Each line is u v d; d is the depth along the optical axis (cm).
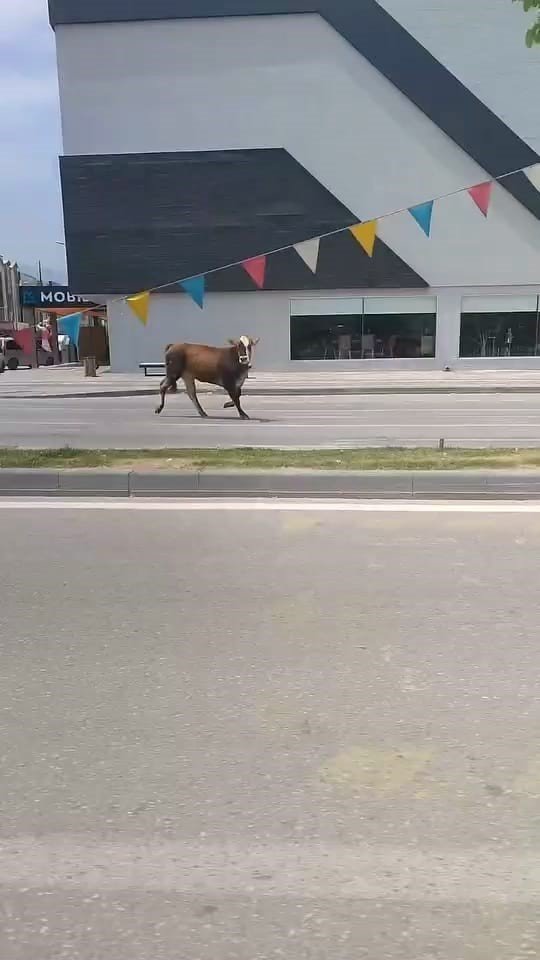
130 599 467
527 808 265
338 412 1575
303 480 756
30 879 235
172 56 2591
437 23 2528
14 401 1938
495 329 2691
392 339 2719
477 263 2644
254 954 204
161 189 2667
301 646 398
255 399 1909
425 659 382
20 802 272
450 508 685
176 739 312
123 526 634
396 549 563
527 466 787
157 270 2712
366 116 2595
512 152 2569
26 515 675
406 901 224
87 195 2681
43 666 379
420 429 1274
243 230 2673
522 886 230
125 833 255
